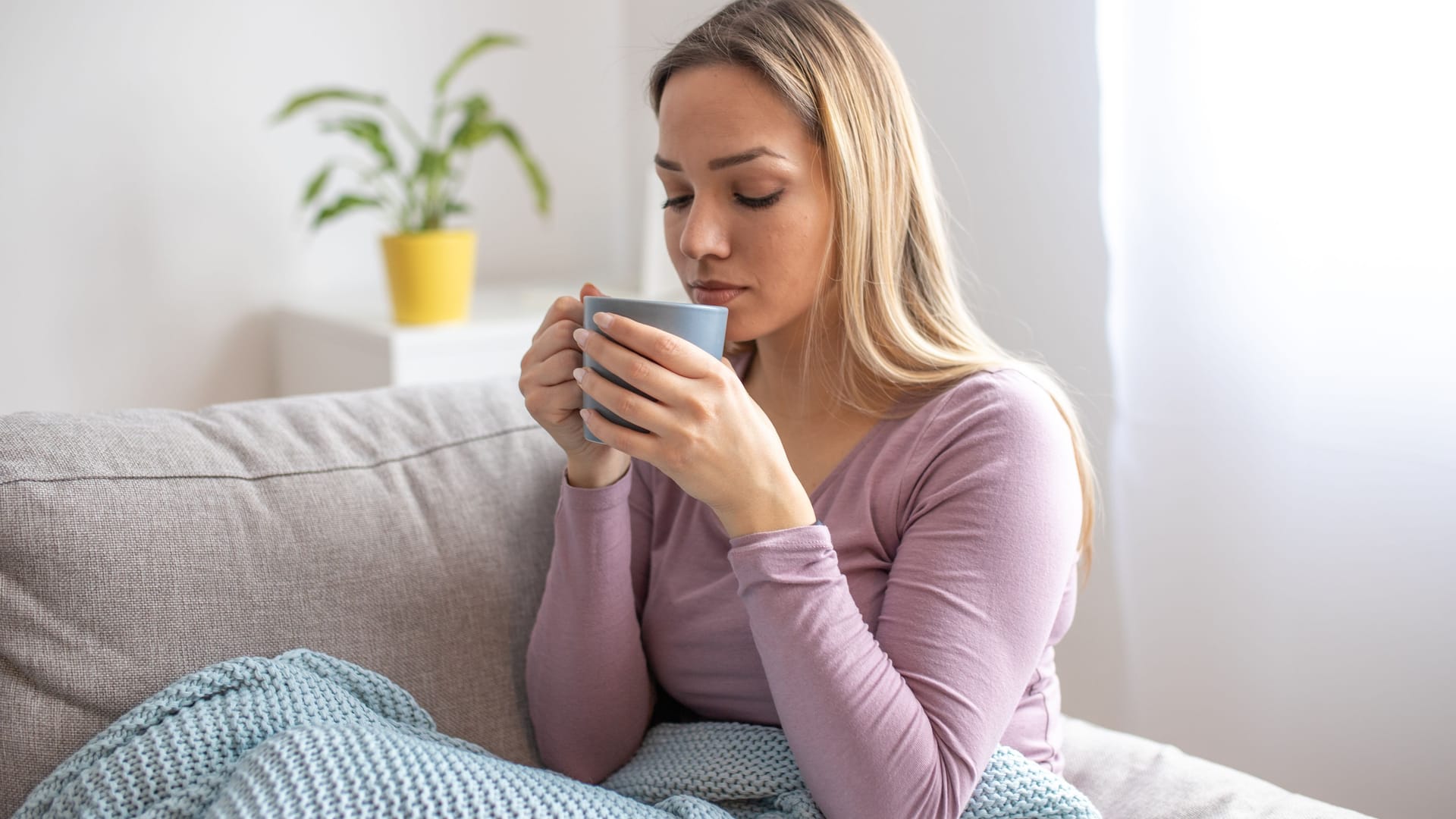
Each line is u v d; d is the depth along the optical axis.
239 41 2.19
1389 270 1.27
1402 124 1.24
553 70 2.55
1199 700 1.53
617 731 0.95
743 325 0.86
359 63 2.32
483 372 1.99
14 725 0.79
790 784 0.83
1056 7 1.56
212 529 0.88
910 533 0.83
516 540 1.03
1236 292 1.40
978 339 0.98
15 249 2.04
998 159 1.67
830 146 0.84
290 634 0.89
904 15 1.77
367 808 0.69
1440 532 1.27
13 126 2.01
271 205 2.27
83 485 0.85
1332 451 1.35
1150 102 1.44
